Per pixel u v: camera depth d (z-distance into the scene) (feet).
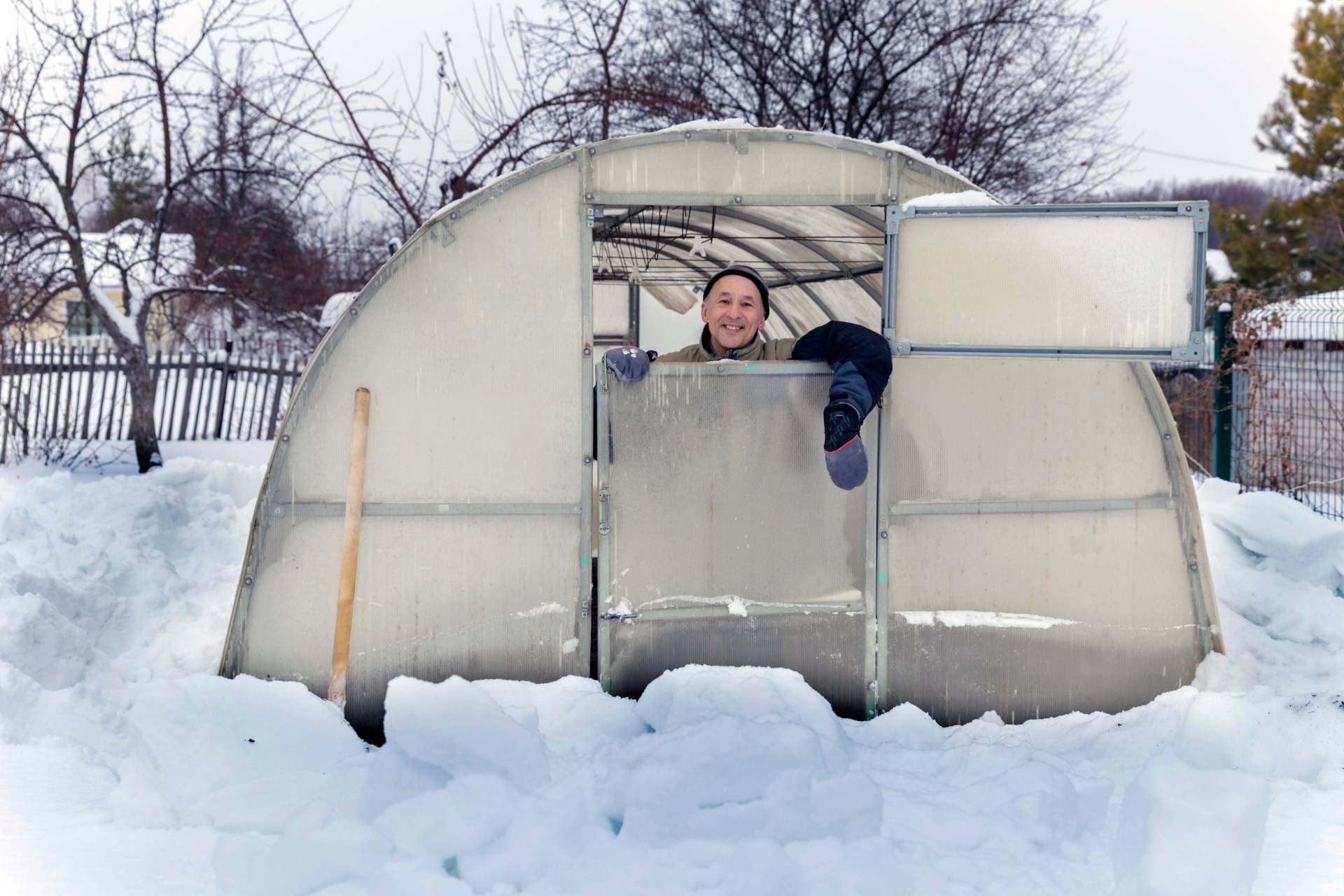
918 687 13.35
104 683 13.87
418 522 12.72
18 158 34.63
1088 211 12.25
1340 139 55.36
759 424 13.00
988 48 42.34
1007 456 13.35
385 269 12.51
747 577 13.06
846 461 11.62
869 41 39.99
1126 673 13.61
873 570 13.20
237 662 12.48
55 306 41.70
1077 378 13.42
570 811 8.86
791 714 11.14
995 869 8.59
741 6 40.81
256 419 48.65
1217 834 7.91
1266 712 11.73
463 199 12.60
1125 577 13.58
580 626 12.95
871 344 12.35
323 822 8.57
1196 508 13.60
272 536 12.50
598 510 13.17
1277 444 27.89
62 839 9.07
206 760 10.91
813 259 18.37
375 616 12.67
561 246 12.75
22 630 13.33
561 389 12.84
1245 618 16.21
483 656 12.85
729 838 8.78
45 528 18.57
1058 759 11.36
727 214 15.31
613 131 35.09
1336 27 55.93
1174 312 12.19
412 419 12.67
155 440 37.55
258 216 40.75
